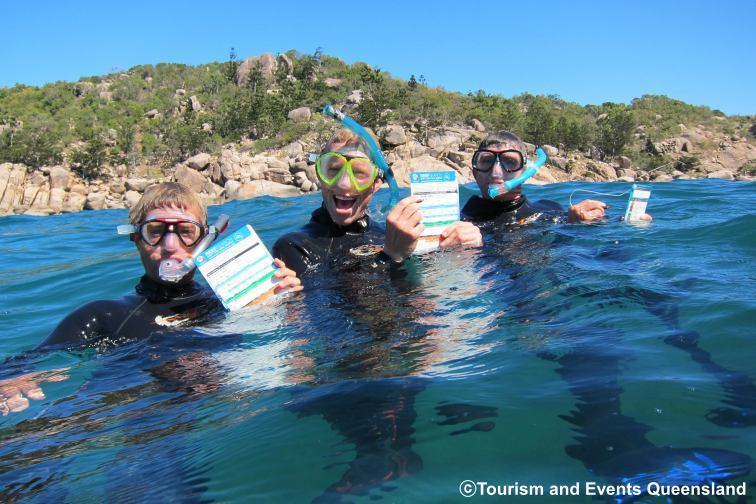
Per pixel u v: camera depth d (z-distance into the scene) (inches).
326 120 2089.1
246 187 1286.9
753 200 241.8
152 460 59.5
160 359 91.8
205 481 53.2
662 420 56.3
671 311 89.6
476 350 79.5
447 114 2313.0
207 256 112.8
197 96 2824.8
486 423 58.1
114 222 529.3
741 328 80.0
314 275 127.6
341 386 70.6
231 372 82.4
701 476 47.0
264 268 116.0
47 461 62.6
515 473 49.5
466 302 103.3
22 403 81.4
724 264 119.8
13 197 1508.4
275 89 2849.4
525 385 66.5
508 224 178.2
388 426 59.2
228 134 2214.6
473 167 187.6
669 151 2429.9
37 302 171.3
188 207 112.9
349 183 132.8
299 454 55.6
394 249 124.3
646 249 137.9
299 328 98.3
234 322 105.5
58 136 2076.8
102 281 191.2
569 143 2271.2
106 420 72.3
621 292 101.6
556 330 85.6
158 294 115.0
